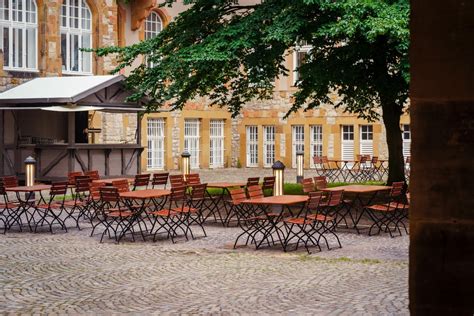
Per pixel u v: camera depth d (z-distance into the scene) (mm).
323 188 15516
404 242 12297
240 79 20484
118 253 11312
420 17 2402
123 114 30094
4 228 14008
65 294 8297
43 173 23000
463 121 2377
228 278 9156
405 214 15359
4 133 23859
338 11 16328
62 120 26500
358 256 10844
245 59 17547
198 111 34000
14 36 26266
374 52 17250
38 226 14711
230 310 7371
